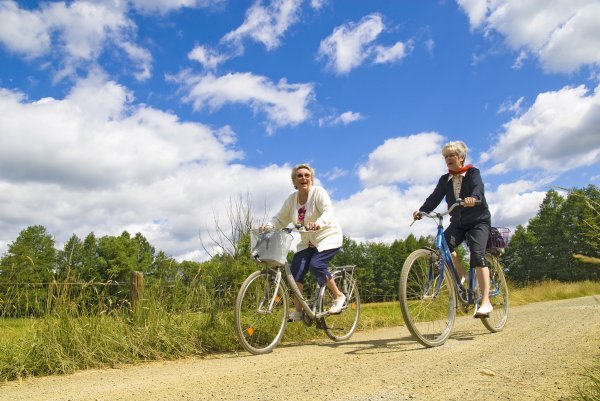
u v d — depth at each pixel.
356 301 6.20
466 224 5.29
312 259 5.31
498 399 2.54
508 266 70.38
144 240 48.25
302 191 5.45
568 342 4.25
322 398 2.75
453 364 3.60
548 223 65.25
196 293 5.62
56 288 4.74
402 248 62.97
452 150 5.25
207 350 5.07
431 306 4.84
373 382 3.11
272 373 3.60
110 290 5.16
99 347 4.43
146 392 3.13
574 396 2.46
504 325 5.88
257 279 5.11
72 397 3.08
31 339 4.18
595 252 2.83
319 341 5.72
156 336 4.82
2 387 3.51
